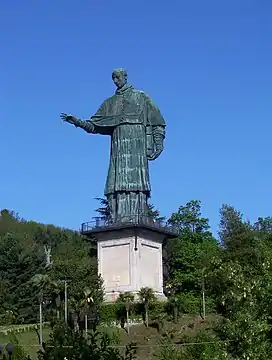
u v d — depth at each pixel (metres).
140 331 77.06
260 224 129.88
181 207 124.81
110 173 92.12
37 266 112.69
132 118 92.62
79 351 18.17
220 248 116.81
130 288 86.06
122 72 95.06
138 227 86.88
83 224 90.50
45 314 93.56
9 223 183.38
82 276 102.06
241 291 48.44
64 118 92.06
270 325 46.44
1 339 76.88
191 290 99.69
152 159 93.19
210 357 56.06
